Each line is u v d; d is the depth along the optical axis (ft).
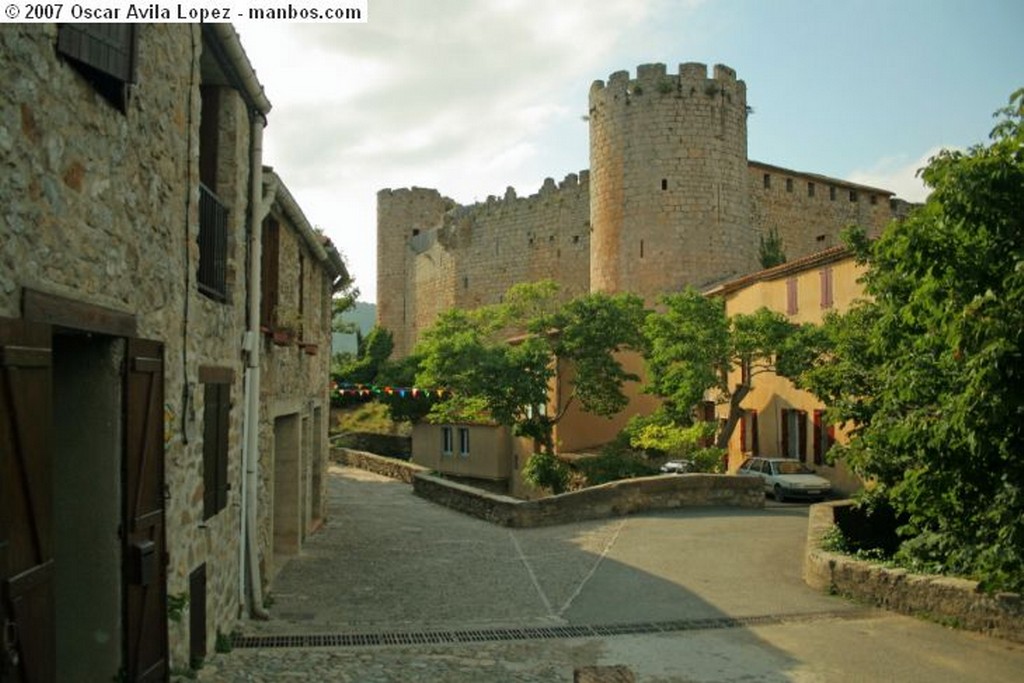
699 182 138.72
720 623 33.14
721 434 91.81
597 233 147.23
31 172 13.96
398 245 246.88
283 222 39.65
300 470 47.03
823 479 80.84
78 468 17.51
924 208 27.27
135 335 18.30
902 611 34.78
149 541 18.78
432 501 78.38
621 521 62.75
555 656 27.76
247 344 30.50
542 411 114.32
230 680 22.41
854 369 50.01
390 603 35.91
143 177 19.22
